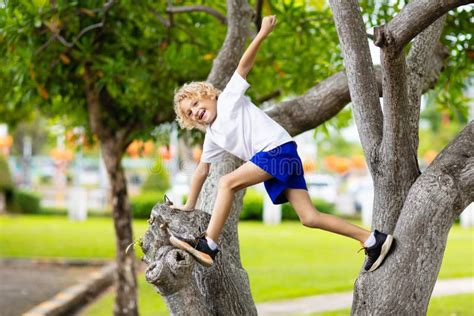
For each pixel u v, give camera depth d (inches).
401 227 162.2
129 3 290.4
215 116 173.5
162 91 334.6
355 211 1182.3
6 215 1033.5
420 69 185.0
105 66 293.4
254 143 168.9
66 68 315.0
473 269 534.0
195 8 281.9
